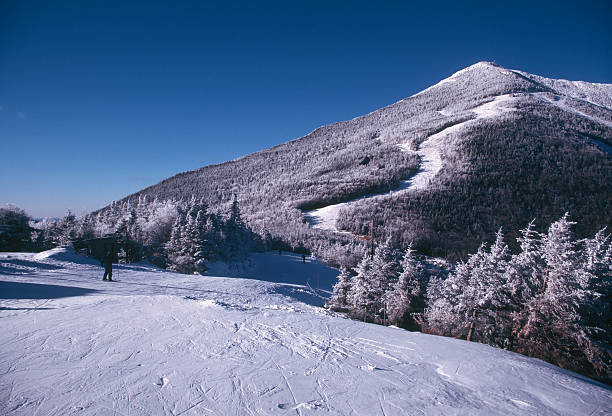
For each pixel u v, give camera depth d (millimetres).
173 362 4445
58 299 9367
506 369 5070
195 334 5887
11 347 4805
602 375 11984
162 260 41344
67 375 3850
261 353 5059
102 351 4758
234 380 3957
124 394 3426
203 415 3072
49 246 56250
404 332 7422
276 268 48906
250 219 110812
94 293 11703
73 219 53125
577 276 12555
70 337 5379
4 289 10758
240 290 19156
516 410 3604
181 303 8805
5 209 44094
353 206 105312
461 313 16516
